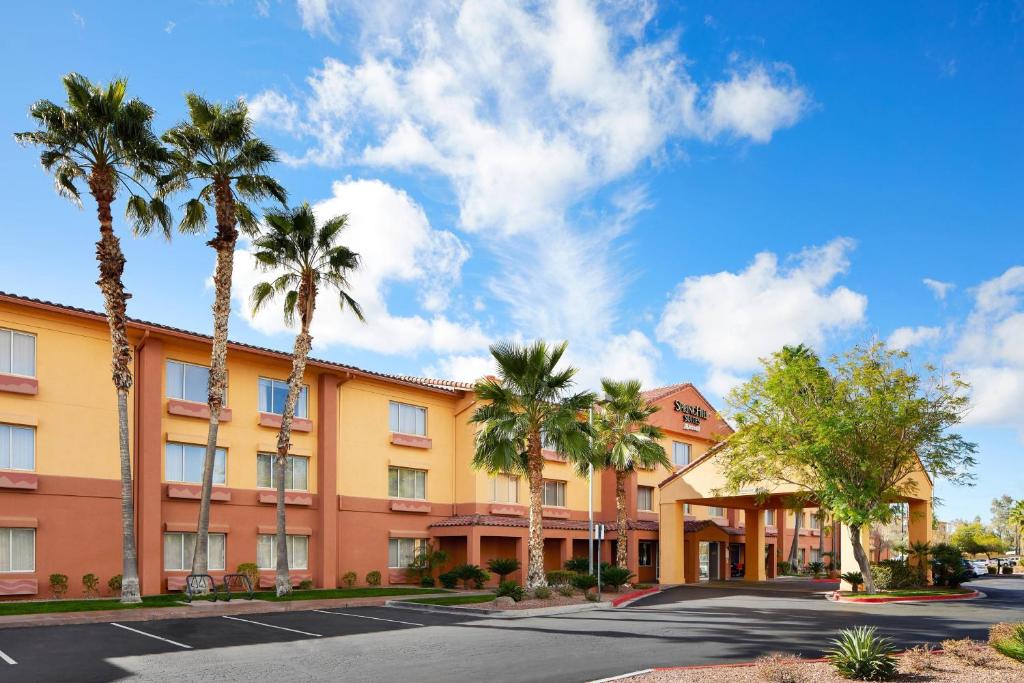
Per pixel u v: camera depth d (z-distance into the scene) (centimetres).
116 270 2397
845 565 3728
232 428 2997
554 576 3469
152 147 2453
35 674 1377
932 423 3256
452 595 3012
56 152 2370
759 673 1291
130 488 2367
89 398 2580
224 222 2658
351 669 1461
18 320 2442
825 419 3172
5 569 2342
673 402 4866
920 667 1340
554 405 2939
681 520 4162
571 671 1439
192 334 2817
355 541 3375
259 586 2978
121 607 2214
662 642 1828
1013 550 11844
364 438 3481
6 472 2352
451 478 3894
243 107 2662
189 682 1328
